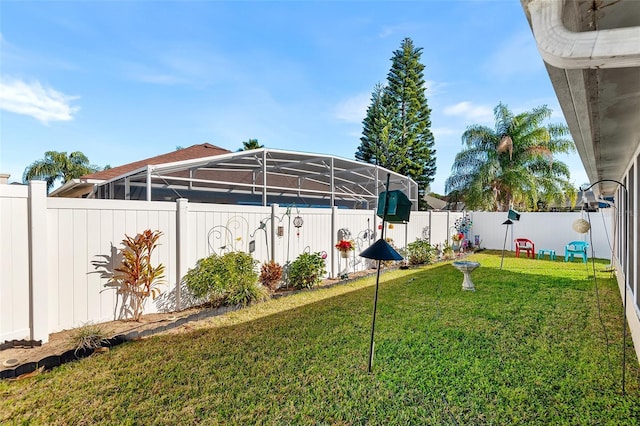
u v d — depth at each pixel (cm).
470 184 1830
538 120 1752
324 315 558
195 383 337
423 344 432
